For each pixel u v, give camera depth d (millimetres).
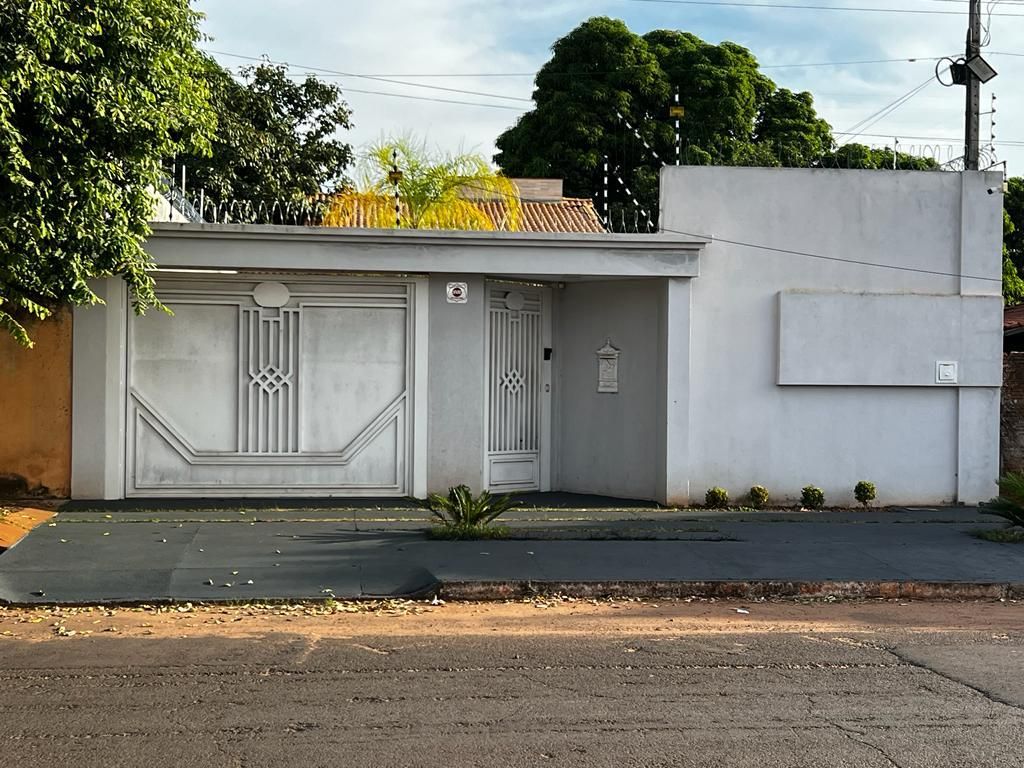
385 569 10672
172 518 12977
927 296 15844
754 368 15609
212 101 25031
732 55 35844
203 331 14398
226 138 25359
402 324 14805
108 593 9656
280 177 28094
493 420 15625
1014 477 13352
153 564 10602
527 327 16141
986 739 6090
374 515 13547
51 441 13891
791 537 12797
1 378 13758
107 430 13984
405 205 22625
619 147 34156
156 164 11641
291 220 25406
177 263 13828
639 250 14844
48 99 10180
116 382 14023
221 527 12461
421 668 7500
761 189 15625
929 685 7242
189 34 12266
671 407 15141
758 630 8977
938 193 16000
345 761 5617
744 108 35062
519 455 16031
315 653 7883
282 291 14492
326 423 14672
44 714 6352
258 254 14000
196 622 8930
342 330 14688
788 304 15508
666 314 15188
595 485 16234
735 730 6203
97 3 10648
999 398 16094
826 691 7066
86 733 6016
